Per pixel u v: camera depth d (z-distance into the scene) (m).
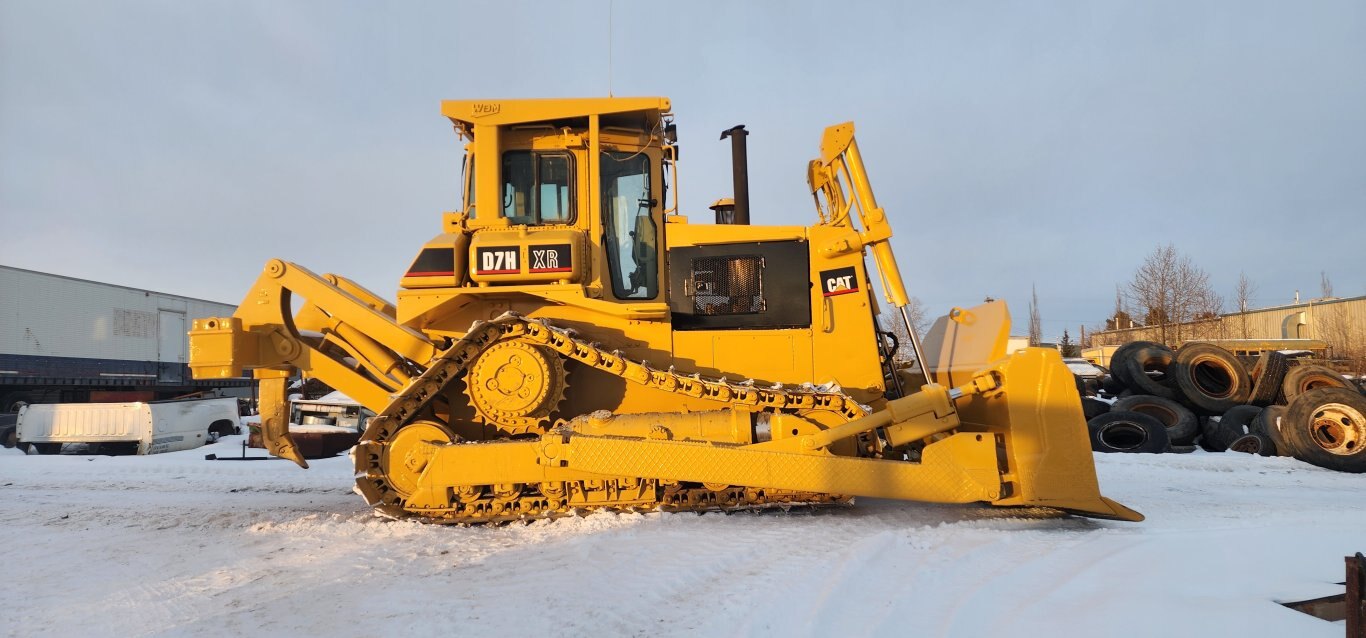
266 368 5.97
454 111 5.66
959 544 4.60
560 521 5.24
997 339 5.80
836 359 5.62
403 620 3.50
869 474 4.98
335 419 12.24
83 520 6.11
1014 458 5.04
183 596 4.00
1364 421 8.27
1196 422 11.34
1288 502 6.31
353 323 5.76
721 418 5.27
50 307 27.00
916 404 5.05
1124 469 8.30
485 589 3.93
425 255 5.50
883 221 5.63
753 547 4.56
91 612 3.77
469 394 5.36
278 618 3.60
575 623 3.39
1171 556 4.23
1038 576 3.95
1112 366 13.09
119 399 16.97
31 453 12.14
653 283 5.82
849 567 4.02
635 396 5.64
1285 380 11.15
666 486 5.43
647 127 5.96
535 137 5.80
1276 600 3.49
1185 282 25.19
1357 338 31.00
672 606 3.58
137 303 30.78
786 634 3.17
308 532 5.45
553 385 5.33
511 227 5.64
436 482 5.25
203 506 6.73
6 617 3.72
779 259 5.75
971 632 3.16
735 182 6.29
